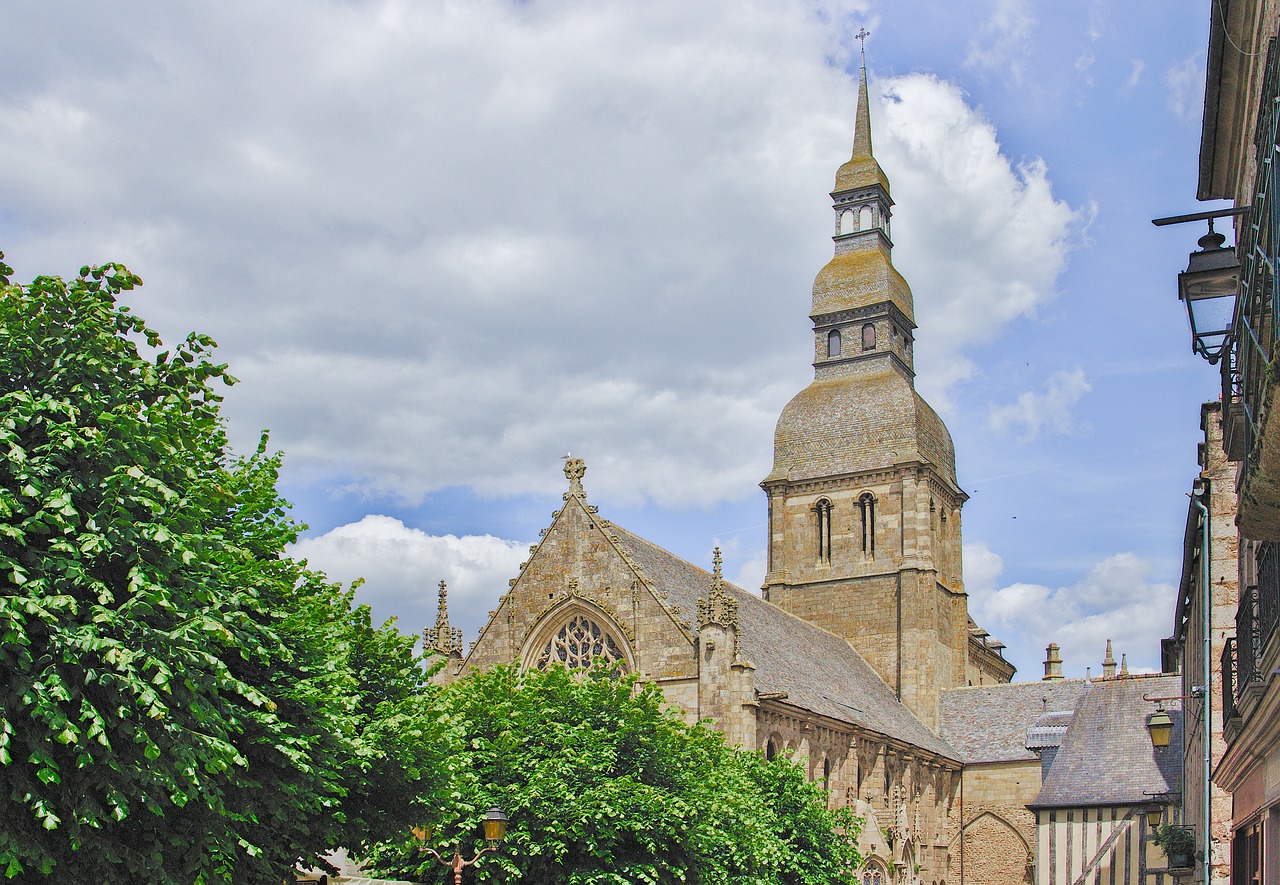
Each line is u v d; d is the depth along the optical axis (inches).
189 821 1192.2
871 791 3860.7
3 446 1110.4
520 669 3380.9
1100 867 3567.9
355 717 1603.1
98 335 1173.7
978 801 4591.5
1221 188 1397.6
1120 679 3996.1
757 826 2471.7
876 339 5068.9
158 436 1144.2
